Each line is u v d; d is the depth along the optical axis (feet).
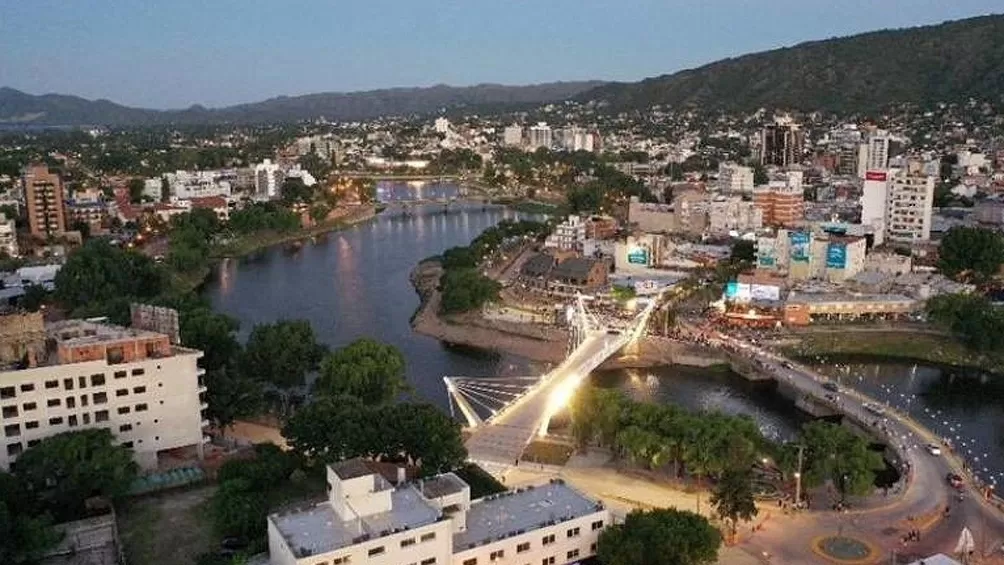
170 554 529.86
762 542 540.52
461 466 632.79
